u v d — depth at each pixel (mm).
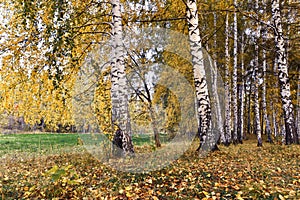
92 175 5047
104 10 7406
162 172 4949
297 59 14234
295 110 19297
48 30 5672
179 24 8742
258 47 14328
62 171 3898
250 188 3717
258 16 10703
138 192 4023
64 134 17109
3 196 3865
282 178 4547
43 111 7289
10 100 6508
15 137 15438
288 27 12148
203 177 4578
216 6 10281
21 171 6023
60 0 5602
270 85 15539
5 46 6176
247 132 27031
